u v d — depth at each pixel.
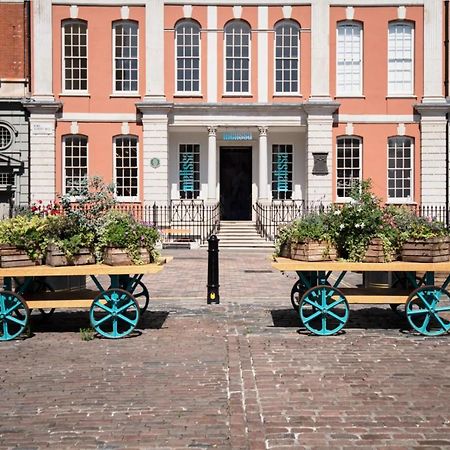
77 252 10.27
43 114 29.55
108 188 14.42
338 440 5.76
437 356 8.90
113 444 5.75
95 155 29.89
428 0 29.86
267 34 30.00
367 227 10.49
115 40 30.02
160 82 29.84
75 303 10.23
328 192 29.80
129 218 10.92
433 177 30.06
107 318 10.17
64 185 29.83
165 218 29.62
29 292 11.40
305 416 6.39
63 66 29.89
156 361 8.70
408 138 30.27
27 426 6.23
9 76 29.55
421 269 10.02
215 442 5.78
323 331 10.27
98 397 7.11
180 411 6.62
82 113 29.77
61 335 10.46
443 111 29.91
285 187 31.09
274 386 7.44
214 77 30.06
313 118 29.70
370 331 10.60
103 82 29.88
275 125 29.92
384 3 29.86
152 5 29.77
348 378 7.78
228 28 30.23
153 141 29.70
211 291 13.63
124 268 9.97
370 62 30.02
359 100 30.00
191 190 30.84
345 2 29.89
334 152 30.03
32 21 29.61
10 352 9.30
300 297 11.32
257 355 8.94
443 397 7.02
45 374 8.09
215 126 29.88
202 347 9.52
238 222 30.31
